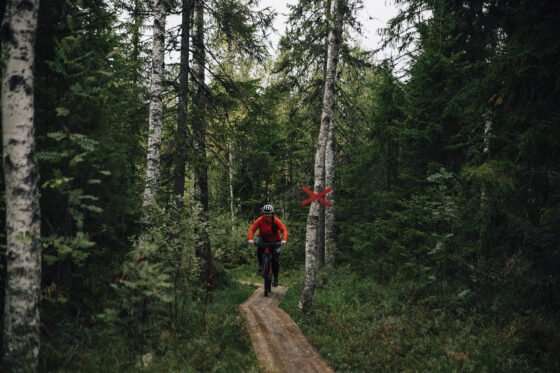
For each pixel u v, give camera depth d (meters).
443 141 12.40
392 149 15.28
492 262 8.32
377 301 10.01
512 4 6.77
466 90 9.62
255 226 11.79
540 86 6.18
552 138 5.84
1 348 5.45
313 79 16.39
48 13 6.51
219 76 12.27
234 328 8.05
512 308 7.40
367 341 7.30
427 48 12.25
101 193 7.60
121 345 6.52
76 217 5.98
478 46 9.95
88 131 7.16
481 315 7.82
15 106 4.96
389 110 14.57
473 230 9.05
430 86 12.46
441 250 9.52
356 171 18.09
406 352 6.81
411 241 12.23
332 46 10.14
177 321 7.93
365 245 14.26
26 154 5.02
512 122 6.63
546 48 5.79
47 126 6.65
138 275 6.61
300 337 8.07
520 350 6.30
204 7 11.40
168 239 7.92
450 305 8.66
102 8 7.54
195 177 13.01
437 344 6.97
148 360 6.19
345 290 11.44
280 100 16.52
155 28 9.24
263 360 6.73
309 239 9.77
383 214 15.05
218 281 13.30
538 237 6.46
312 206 9.83
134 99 10.03
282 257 22.75
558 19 5.82
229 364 6.39
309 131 17.70
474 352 6.45
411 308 9.03
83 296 7.47
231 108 12.37
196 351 6.71
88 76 6.55
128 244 8.63
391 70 14.08
